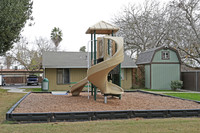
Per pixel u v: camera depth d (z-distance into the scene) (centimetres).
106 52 1044
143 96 1248
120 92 955
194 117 720
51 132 500
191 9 2452
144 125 572
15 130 517
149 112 701
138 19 2850
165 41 2886
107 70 894
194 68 2581
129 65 2133
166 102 973
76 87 1199
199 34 2383
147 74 2175
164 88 2098
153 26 2867
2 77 2780
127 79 2172
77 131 508
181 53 2616
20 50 4331
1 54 1678
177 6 2528
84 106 828
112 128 537
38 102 959
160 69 2097
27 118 630
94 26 1098
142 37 2848
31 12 1834
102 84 937
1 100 1108
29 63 4362
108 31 1187
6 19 1405
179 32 2569
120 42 919
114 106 841
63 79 2050
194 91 1895
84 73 2098
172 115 718
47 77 2014
